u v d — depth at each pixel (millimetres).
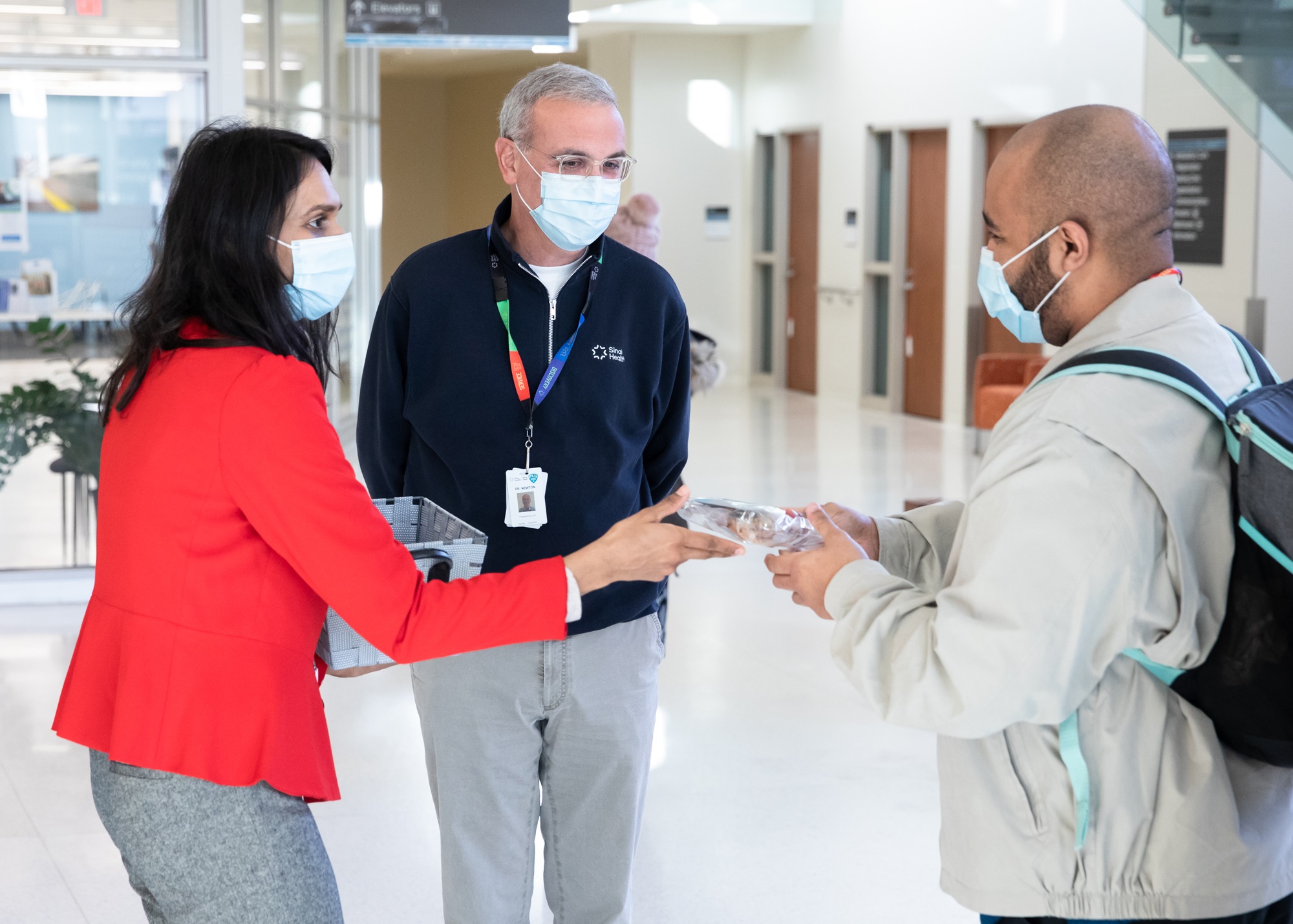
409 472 2516
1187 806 1565
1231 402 1590
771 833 3660
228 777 1652
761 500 8398
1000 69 11094
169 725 1639
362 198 11312
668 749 4305
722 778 4059
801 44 14156
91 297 6152
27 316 6078
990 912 1635
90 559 6238
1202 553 1530
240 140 1720
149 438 1659
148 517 1646
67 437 6172
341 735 4398
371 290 11516
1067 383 1559
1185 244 9195
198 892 1682
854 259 13453
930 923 3158
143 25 6105
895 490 8820
